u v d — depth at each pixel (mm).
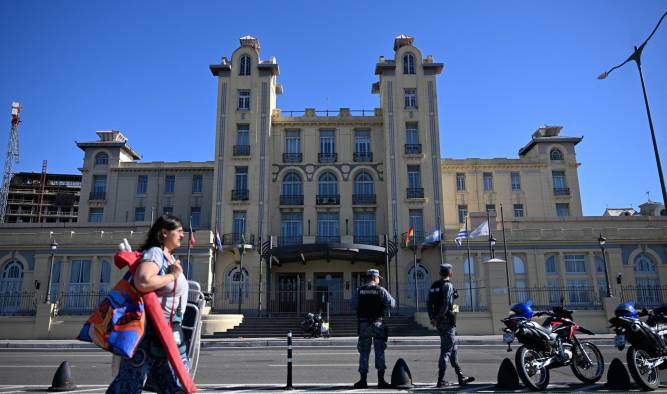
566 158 47531
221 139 40188
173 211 46625
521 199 46469
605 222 38188
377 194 40312
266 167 39594
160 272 4180
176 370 3982
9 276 34438
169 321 4273
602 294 33688
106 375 11320
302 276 38625
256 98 40938
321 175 40906
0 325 27094
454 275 35125
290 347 9070
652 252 34406
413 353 16906
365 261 38594
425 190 38969
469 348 18844
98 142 48094
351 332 27781
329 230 39812
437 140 39969
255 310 36438
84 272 34406
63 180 94625
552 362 8641
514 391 8250
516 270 34656
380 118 41469
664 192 17156
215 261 37188
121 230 38688
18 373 11836
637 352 8492
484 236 35344
